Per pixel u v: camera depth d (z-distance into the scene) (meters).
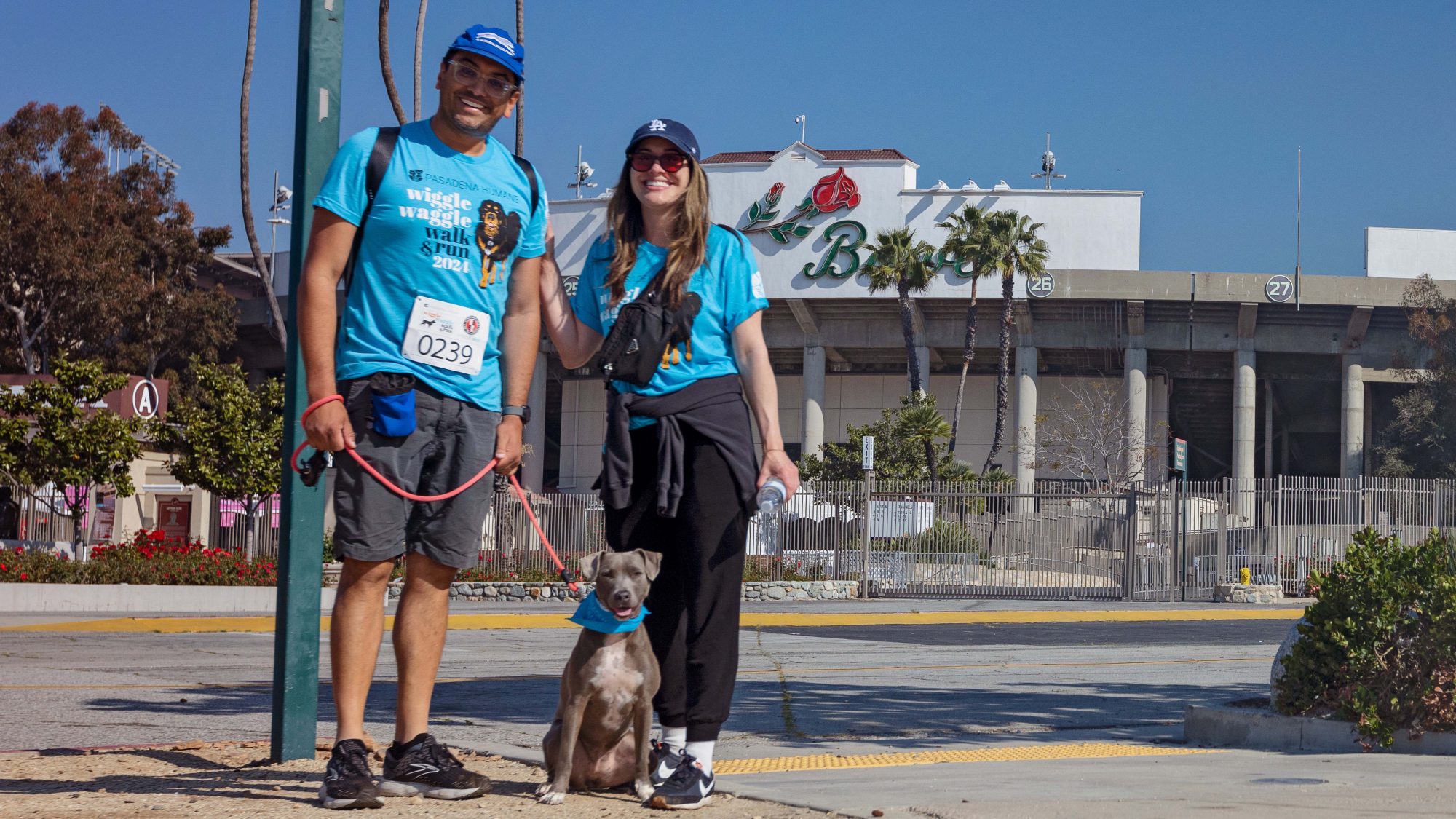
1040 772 5.12
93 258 52.50
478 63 3.87
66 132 56.06
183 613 20.14
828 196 62.12
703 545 4.01
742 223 63.28
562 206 61.28
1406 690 6.42
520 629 19.02
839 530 29.06
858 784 4.57
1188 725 7.43
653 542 4.18
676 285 4.10
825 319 64.62
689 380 4.11
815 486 29.28
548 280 4.32
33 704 8.70
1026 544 28.98
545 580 26.67
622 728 3.96
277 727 4.85
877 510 29.20
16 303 52.69
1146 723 8.42
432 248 3.85
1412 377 60.59
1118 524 28.50
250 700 9.12
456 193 3.91
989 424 68.12
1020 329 63.56
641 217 4.29
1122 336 62.91
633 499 4.17
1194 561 29.36
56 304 53.22
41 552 22.16
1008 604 26.06
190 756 5.04
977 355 67.44
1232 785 4.60
